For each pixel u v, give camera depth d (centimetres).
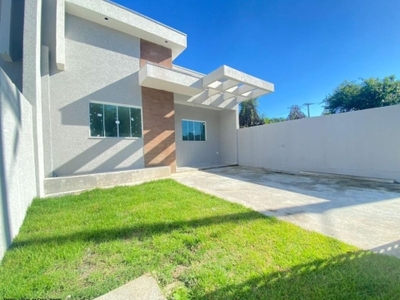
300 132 957
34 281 180
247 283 177
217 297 161
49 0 642
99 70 746
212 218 348
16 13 604
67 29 687
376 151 686
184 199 480
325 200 468
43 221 338
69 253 232
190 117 1290
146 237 278
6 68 584
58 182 559
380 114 677
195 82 895
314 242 253
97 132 732
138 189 598
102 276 192
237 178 830
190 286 177
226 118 1422
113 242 262
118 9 758
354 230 295
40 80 578
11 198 269
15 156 304
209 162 1391
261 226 310
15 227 281
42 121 605
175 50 992
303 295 161
